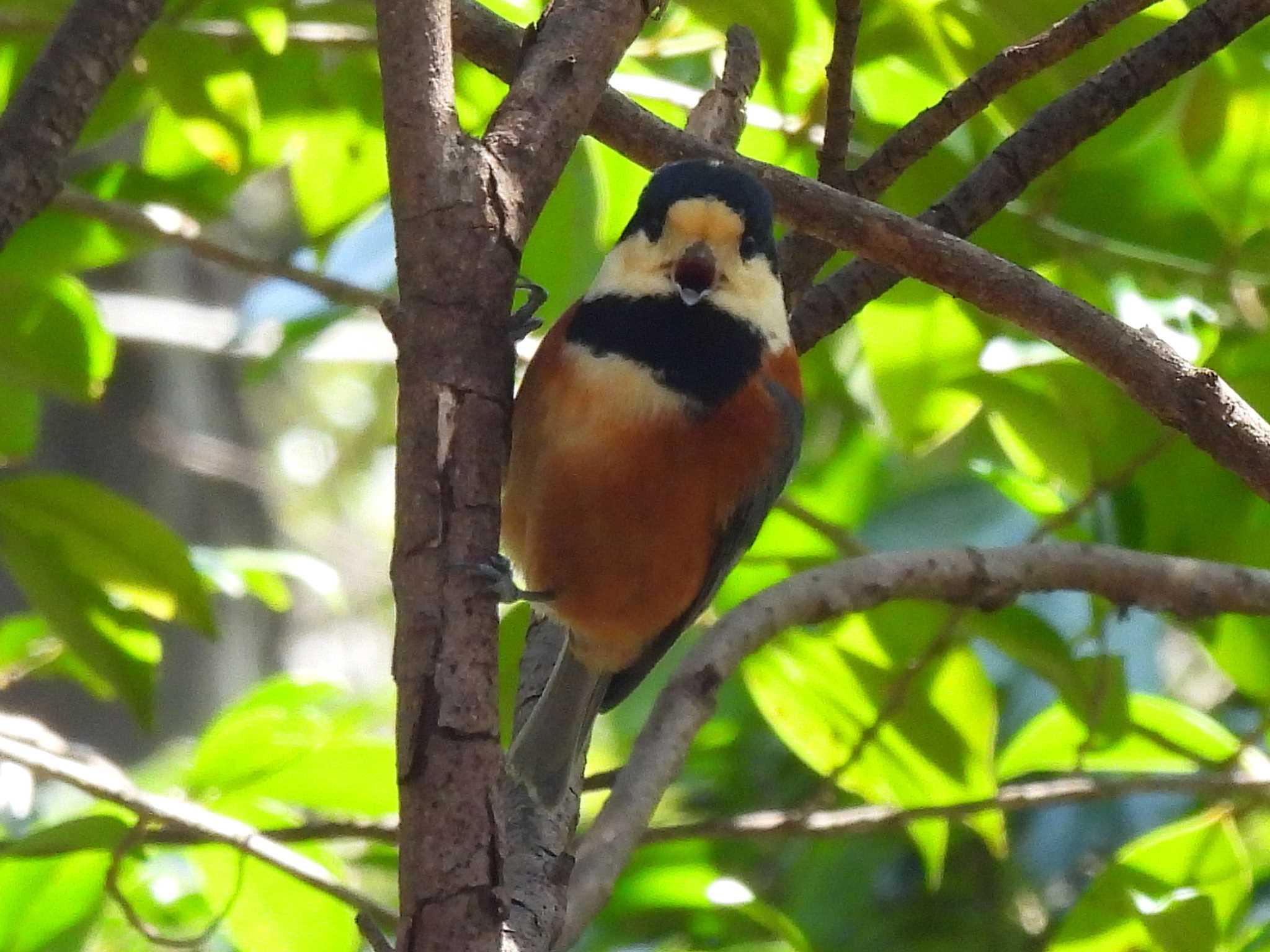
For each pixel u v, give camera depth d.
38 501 9.63
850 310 9.22
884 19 9.78
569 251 11.41
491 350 5.80
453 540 5.53
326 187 11.70
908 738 10.27
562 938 7.40
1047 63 8.22
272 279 12.46
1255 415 6.49
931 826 10.44
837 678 10.26
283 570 12.31
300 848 10.62
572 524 7.68
